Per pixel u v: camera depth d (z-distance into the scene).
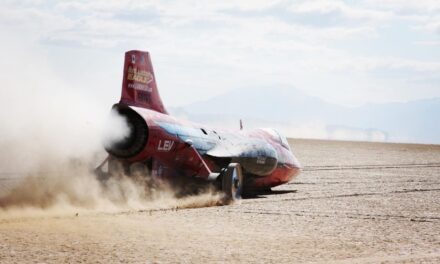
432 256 33.31
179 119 60.19
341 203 60.16
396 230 42.84
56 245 33.50
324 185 83.50
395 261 31.80
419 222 47.44
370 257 32.72
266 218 47.44
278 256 32.44
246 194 68.88
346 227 43.72
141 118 53.78
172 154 56.62
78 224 40.88
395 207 57.53
